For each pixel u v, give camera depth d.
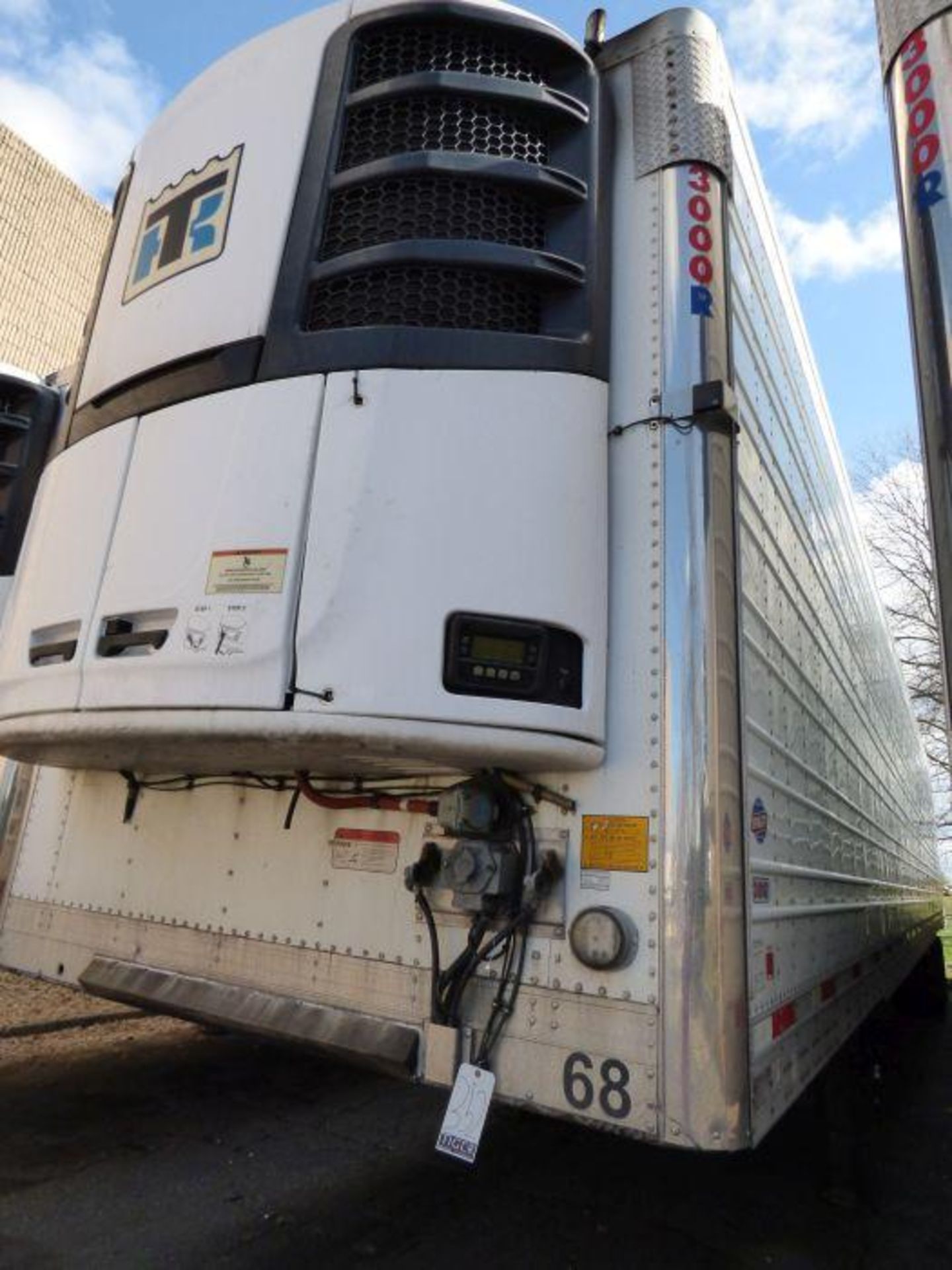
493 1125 3.48
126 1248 2.36
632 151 2.44
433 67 2.37
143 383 2.43
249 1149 3.15
